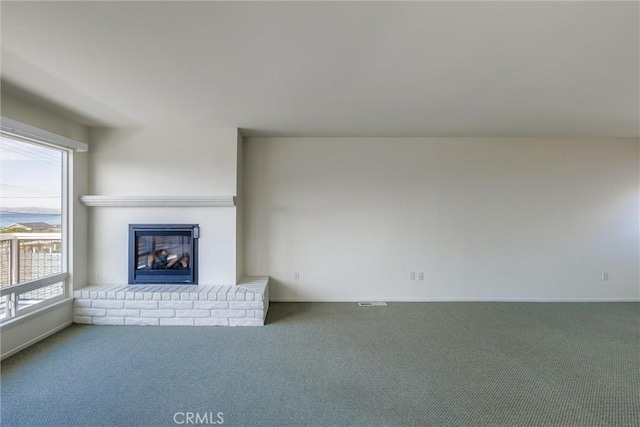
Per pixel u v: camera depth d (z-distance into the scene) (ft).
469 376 7.73
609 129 12.89
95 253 12.19
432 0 4.94
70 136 11.21
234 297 11.20
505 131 13.25
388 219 14.37
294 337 10.11
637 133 13.50
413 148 14.35
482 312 12.72
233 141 12.48
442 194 14.38
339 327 11.02
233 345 9.45
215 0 4.88
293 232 14.32
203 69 7.36
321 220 14.35
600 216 14.26
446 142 14.34
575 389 7.18
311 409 6.42
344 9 5.17
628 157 14.19
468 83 8.27
